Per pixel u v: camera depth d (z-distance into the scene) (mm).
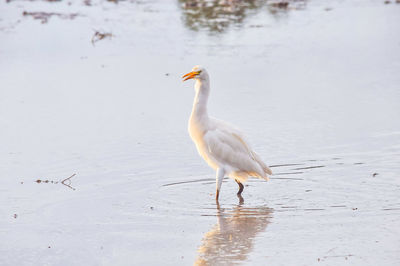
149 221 11633
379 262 9672
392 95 19391
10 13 32438
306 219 11555
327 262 9711
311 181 13453
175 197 12844
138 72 22609
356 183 13211
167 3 34594
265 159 14695
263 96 19641
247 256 10039
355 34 27453
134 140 16141
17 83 21391
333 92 19906
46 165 14531
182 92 20328
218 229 11227
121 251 10367
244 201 12680
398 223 11164
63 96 20000
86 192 13016
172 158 14953
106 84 21219
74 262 9984
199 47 25828
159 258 10062
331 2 34844
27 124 17438
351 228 11031
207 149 13273
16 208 12250
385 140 15680
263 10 32625
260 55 24547
